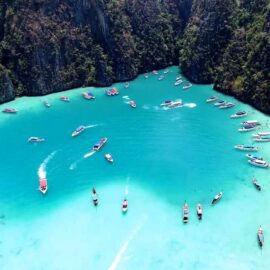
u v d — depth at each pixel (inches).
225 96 5684.1
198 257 3026.6
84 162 4247.0
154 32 6998.0
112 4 6535.4
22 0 6028.5
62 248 3166.8
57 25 6176.2
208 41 6240.2
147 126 4936.0
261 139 4456.2
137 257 3053.6
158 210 3513.8
